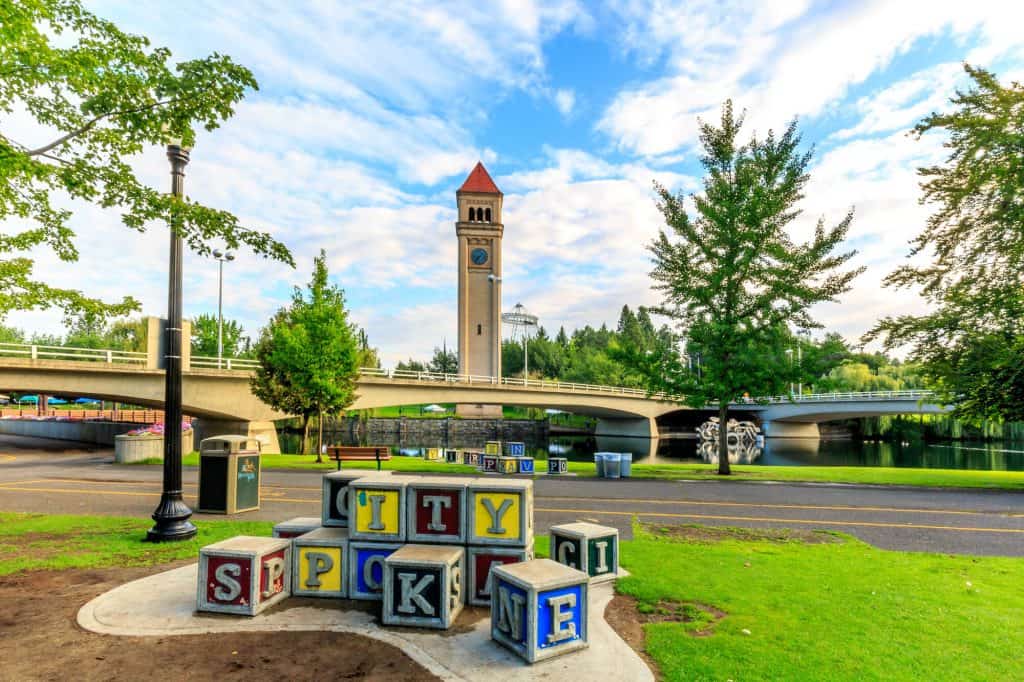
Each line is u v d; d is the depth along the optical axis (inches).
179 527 353.7
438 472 836.6
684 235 877.2
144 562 298.2
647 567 297.6
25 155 253.4
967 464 1642.5
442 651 190.4
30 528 385.7
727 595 250.7
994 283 762.2
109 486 612.7
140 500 518.0
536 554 323.3
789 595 251.4
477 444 2780.5
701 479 770.2
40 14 253.0
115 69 273.7
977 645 197.2
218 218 287.4
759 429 3051.2
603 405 2410.2
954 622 219.0
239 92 280.4
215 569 224.4
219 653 187.6
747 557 322.3
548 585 185.5
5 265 343.9
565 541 274.8
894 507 526.9
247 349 2883.9
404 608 211.9
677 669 176.2
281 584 240.4
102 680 167.8
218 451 456.4
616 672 174.9
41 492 568.7
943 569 301.1
